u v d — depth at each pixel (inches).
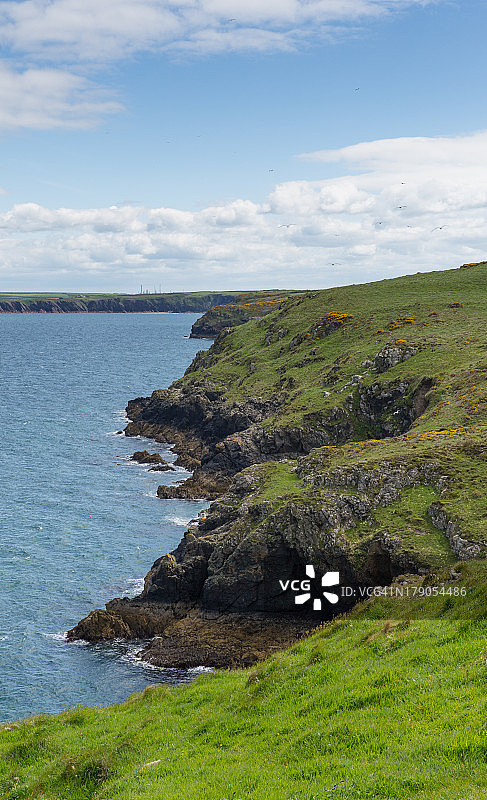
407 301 5492.1
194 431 4913.9
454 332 4375.0
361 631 1115.9
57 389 7647.6
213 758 816.3
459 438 2645.2
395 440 2891.2
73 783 880.9
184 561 2480.3
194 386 5457.7
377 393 3806.6
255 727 874.8
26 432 5329.7
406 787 573.3
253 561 2308.1
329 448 2989.7
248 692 1012.5
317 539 2236.7
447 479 2287.2
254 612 2299.5
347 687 868.6
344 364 4399.6
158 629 2258.9
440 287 5792.3
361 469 2426.2
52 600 2492.6
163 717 1051.3
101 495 3737.7
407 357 4060.0
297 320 5940.0
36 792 879.7
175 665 2028.8
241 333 6663.4
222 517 2706.7
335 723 774.5
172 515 3412.9
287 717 863.1
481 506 2075.5
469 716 669.3
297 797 621.0
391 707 768.9
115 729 1065.5
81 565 2792.8
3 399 6879.9
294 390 4456.2
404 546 2025.1
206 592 2338.8
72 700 1875.0
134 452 4702.3
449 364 3759.8
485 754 586.6
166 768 823.1
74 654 2134.6
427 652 887.1
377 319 5157.5
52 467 4303.6
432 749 627.5
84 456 4601.4
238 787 692.1
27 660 2091.5
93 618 2253.9
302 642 1192.2
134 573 2721.5
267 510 2433.6
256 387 4933.6
